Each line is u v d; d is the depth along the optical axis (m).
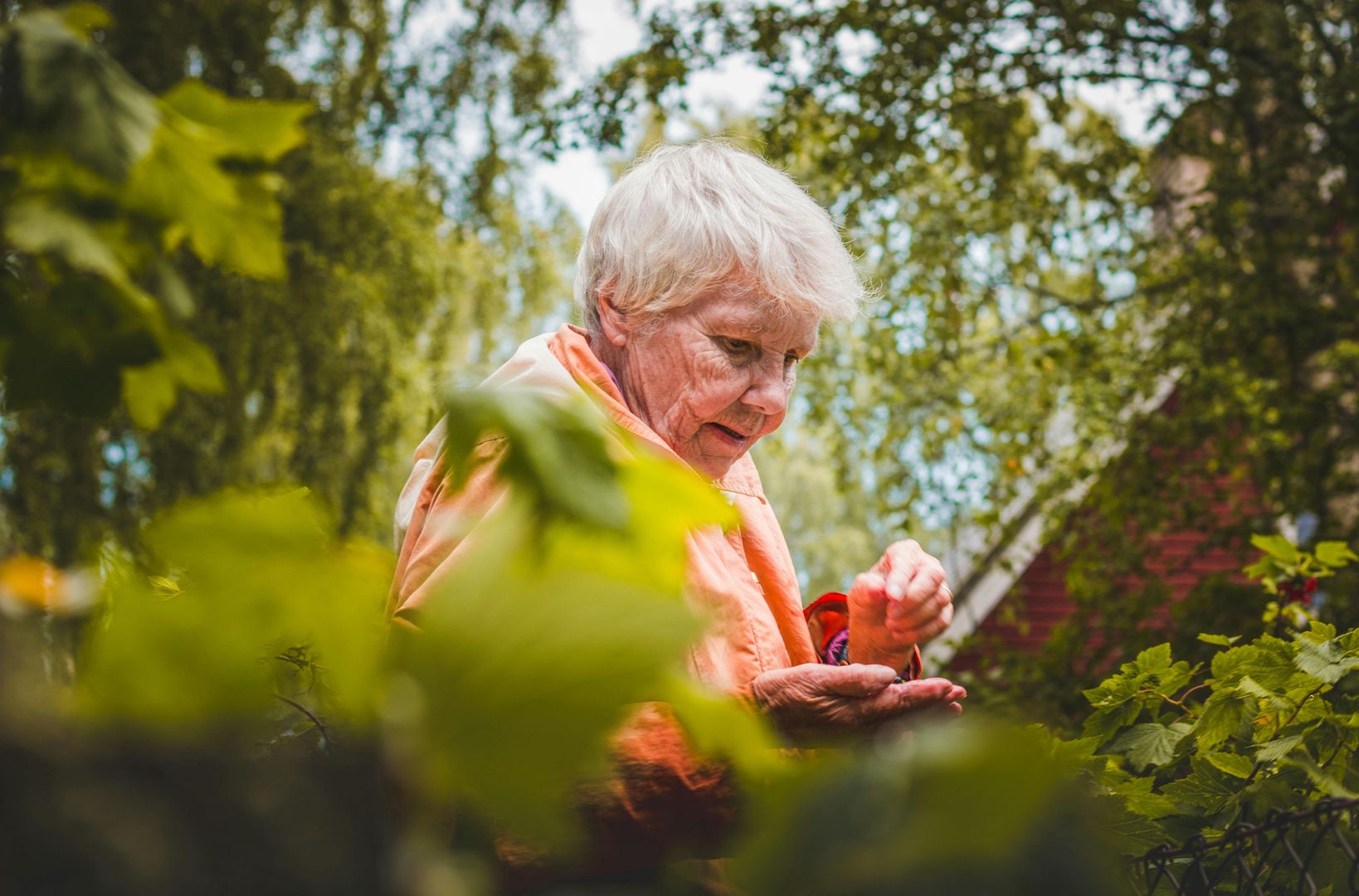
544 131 7.41
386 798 0.20
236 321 9.28
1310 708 1.30
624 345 1.53
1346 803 0.98
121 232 0.40
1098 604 6.93
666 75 7.30
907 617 1.34
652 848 0.79
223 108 0.38
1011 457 7.54
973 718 0.21
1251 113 7.39
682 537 0.25
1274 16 6.87
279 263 0.40
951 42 7.32
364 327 10.41
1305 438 6.80
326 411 10.16
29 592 0.22
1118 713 1.42
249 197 0.39
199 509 0.20
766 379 1.50
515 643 0.21
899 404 7.70
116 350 0.42
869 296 1.63
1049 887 0.21
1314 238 7.15
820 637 1.66
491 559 0.22
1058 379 7.29
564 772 0.20
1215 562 9.23
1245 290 7.05
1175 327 7.24
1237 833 1.08
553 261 12.98
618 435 0.26
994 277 7.76
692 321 1.47
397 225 10.93
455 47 11.49
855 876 0.21
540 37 11.59
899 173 7.45
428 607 0.21
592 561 0.24
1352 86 6.70
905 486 7.72
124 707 0.20
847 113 7.40
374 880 0.20
